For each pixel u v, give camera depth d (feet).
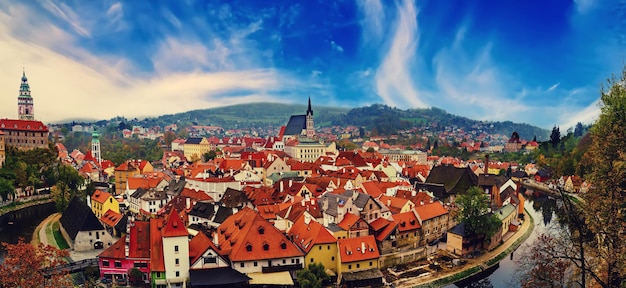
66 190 518.37
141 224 280.51
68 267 277.03
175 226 250.57
